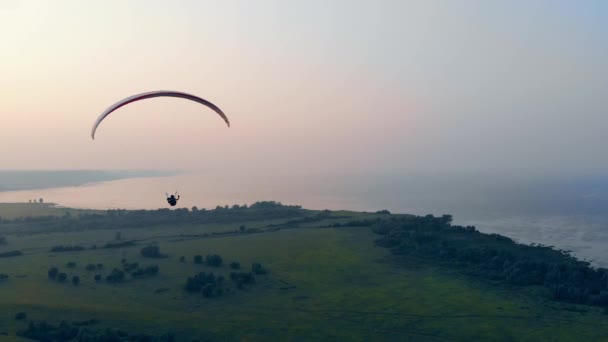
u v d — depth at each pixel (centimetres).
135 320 8938
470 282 12050
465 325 9312
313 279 12325
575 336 8662
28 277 11950
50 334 7919
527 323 9338
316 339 8556
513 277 12088
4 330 8062
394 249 15125
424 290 11450
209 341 8169
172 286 11575
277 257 14262
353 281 12175
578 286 11306
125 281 11894
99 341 7738
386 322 9512
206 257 13825
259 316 9725
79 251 14775
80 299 10388
